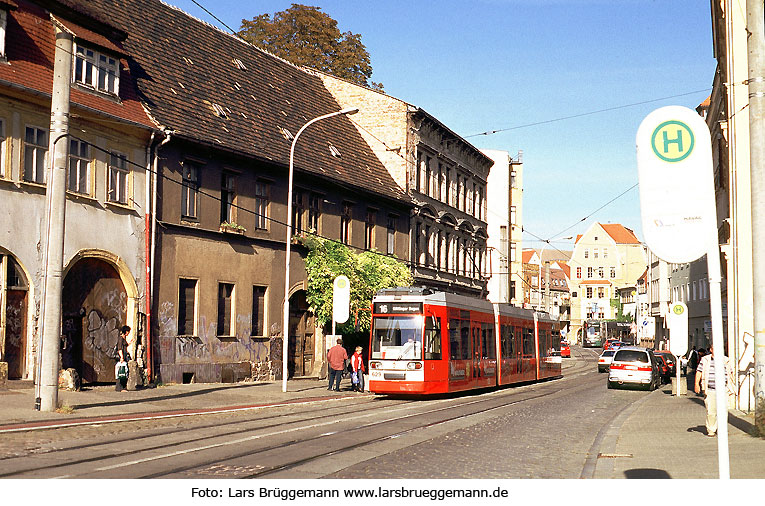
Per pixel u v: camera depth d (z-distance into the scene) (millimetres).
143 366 27156
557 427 19250
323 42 53188
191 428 16922
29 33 24062
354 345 40906
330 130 43219
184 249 29625
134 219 27297
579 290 151625
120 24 30797
